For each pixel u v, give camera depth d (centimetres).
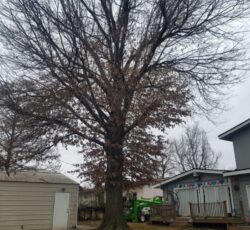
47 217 2138
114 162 1266
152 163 1341
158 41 1341
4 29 1241
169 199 2533
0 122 1708
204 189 2280
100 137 1311
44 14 1240
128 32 1377
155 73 1331
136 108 1270
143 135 1327
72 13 1252
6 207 1984
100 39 1307
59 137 1311
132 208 2798
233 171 2009
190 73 1391
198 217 2027
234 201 2033
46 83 1264
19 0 1223
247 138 2116
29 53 1240
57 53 1247
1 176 2031
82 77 1245
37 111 1253
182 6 1292
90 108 1285
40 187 2161
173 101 1302
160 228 2036
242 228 1711
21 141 1310
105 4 1396
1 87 1220
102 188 1377
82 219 3069
